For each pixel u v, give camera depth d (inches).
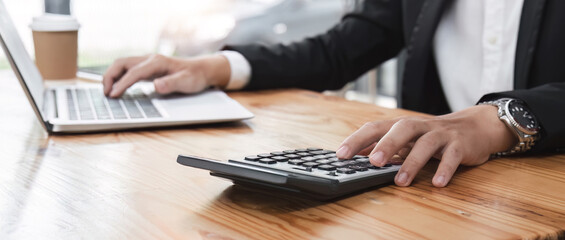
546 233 20.0
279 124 38.6
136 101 43.5
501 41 49.6
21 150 32.1
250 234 19.9
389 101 128.2
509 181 26.1
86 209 22.5
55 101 43.3
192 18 117.8
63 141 34.3
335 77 56.3
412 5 55.1
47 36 54.0
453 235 19.8
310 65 54.2
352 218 21.4
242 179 23.5
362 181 23.8
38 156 30.8
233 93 50.4
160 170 27.9
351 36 57.5
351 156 26.0
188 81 45.4
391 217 21.5
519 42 46.8
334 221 21.1
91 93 46.8
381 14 58.1
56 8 94.5
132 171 27.8
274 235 19.8
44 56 54.6
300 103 45.8
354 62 57.4
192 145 33.1
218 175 24.6
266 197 23.8
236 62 49.6
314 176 22.5
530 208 22.5
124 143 33.6
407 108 56.6
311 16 137.6
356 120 39.5
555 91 31.6
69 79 56.2
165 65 45.7
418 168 25.7
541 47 45.2
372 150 25.8
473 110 30.1
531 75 46.1
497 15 49.6
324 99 47.6
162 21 108.7
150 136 35.4
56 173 27.5
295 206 22.7
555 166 28.6
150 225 20.8
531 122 29.8
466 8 52.4
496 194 24.2
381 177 24.8
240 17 133.1
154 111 39.8
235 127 37.9
